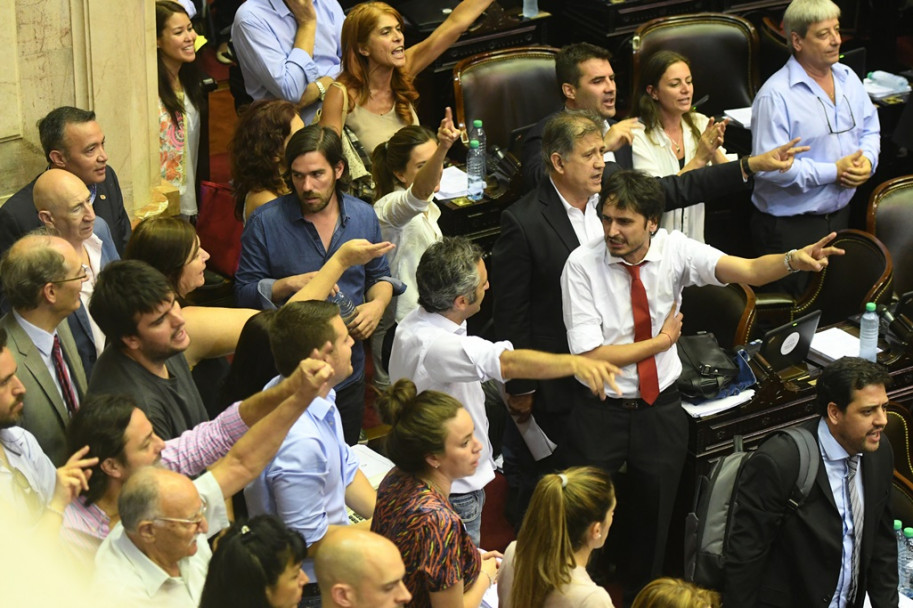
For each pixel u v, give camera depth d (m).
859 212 15.38
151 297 5.93
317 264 8.86
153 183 11.77
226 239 11.48
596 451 8.46
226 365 7.62
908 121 14.45
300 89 12.31
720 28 15.18
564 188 8.88
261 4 12.24
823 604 7.60
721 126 10.20
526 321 9.02
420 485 5.84
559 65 11.07
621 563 9.55
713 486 7.72
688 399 9.11
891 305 10.77
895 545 7.96
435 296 7.59
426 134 10.16
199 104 12.81
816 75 12.72
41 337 6.35
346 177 9.38
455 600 5.73
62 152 8.42
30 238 6.46
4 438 5.27
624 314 8.28
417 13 16.00
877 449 7.68
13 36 9.88
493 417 9.98
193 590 4.98
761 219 12.97
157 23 11.85
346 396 9.09
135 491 4.72
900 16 18.25
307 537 5.89
